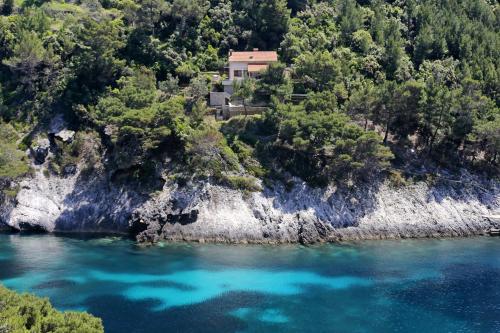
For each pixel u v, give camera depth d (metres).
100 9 162.50
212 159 111.25
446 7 168.88
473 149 125.69
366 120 123.38
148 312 70.50
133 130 106.75
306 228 104.75
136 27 145.38
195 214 104.88
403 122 125.81
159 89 132.38
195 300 74.94
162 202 105.81
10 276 82.56
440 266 91.12
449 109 120.94
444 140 125.94
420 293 78.94
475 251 100.06
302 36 152.50
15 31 142.50
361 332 66.00
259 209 106.06
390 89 119.69
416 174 117.88
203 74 141.50
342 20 157.38
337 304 74.44
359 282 83.12
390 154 111.69
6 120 125.25
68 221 108.81
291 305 73.94
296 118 113.12
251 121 121.94
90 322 46.00
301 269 88.75
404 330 66.88
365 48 146.50
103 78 128.12
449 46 154.00
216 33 153.75
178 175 108.94
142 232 102.50
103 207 110.06
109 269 86.81
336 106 122.62
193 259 92.75
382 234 107.81
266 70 125.44
